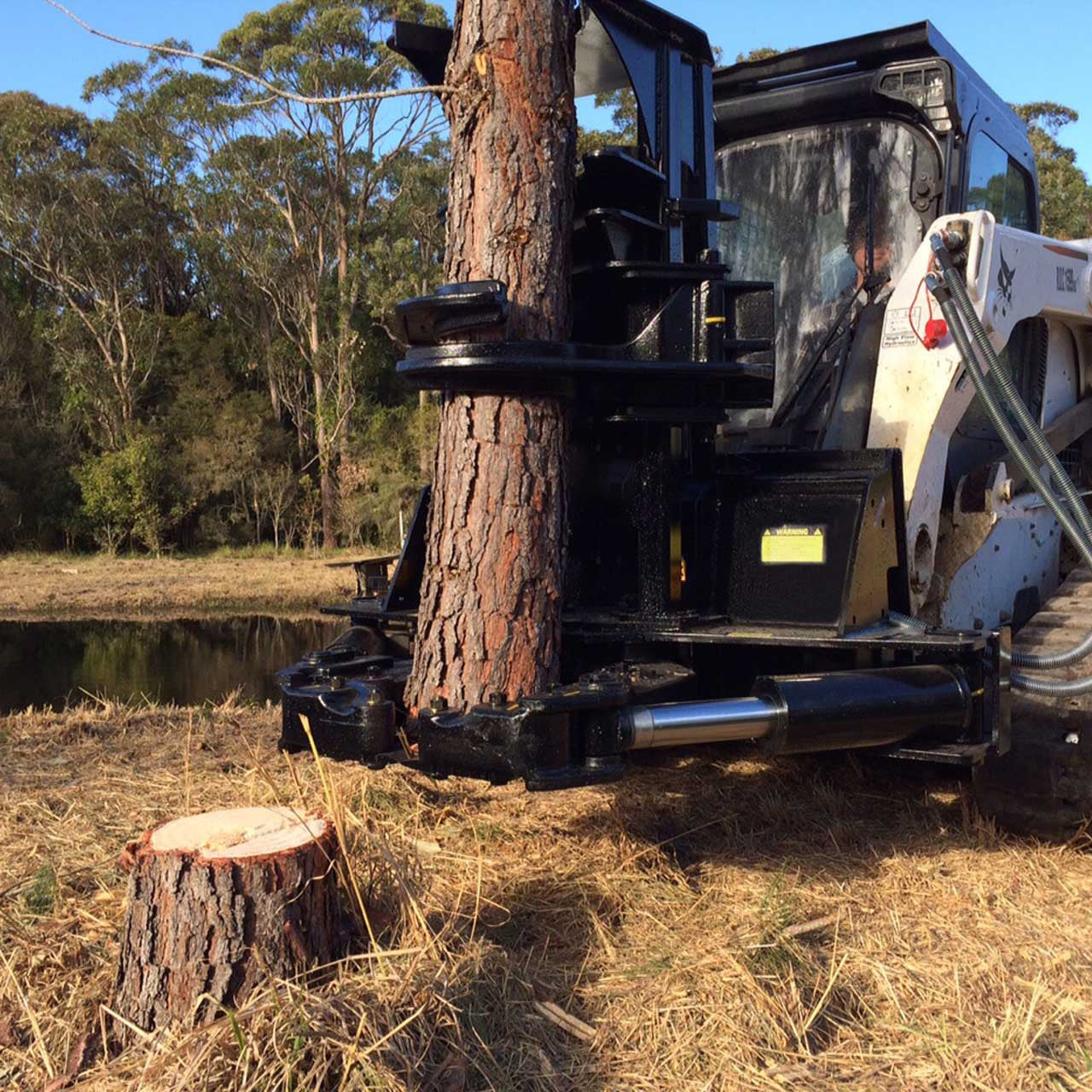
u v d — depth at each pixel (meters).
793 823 4.18
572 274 3.61
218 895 2.54
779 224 5.04
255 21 37.66
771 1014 2.75
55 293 45.19
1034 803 3.84
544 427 3.32
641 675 3.46
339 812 2.89
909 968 3.06
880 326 4.45
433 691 3.36
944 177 4.64
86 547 38.00
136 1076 2.36
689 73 3.86
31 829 4.12
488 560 3.30
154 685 11.77
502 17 3.30
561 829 4.06
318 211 39.50
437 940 2.81
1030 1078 2.56
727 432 4.84
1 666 13.46
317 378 39.47
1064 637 4.01
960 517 4.25
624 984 2.92
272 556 35.03
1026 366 4.69
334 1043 2.34
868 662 3.62
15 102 41.78
